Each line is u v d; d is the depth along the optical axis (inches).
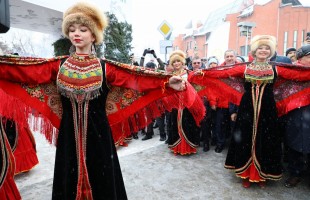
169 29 304.7
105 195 80.4
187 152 184.1
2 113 86.7
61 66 80.5
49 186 137.9
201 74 140.4
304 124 130.6
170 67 176.6
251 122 132.5
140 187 138.9
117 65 82.5
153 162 174.7
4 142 98.0
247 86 135.9
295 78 129.6
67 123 80.6
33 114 87.0
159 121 224.7
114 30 386.3
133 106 88.3
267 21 1014.4
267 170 133.9
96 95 79.5
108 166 80.9
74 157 80.1
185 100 84.7
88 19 77.8
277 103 141.5
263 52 129.5
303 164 137.7
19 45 880.3
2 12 65.1
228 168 145.7
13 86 82.1
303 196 129.2
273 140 132.3
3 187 98.2
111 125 89.4
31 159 154.3
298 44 969.5
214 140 210.4
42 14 323.0
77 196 79.4
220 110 191.0
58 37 431.8
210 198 127.9
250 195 130.5
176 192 133.8
